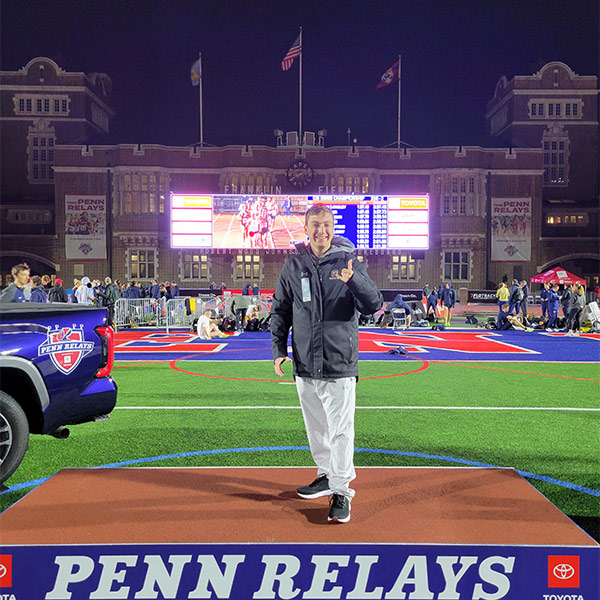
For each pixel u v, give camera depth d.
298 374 3.56
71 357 4.53
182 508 3.61
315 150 36.94
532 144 44.81
